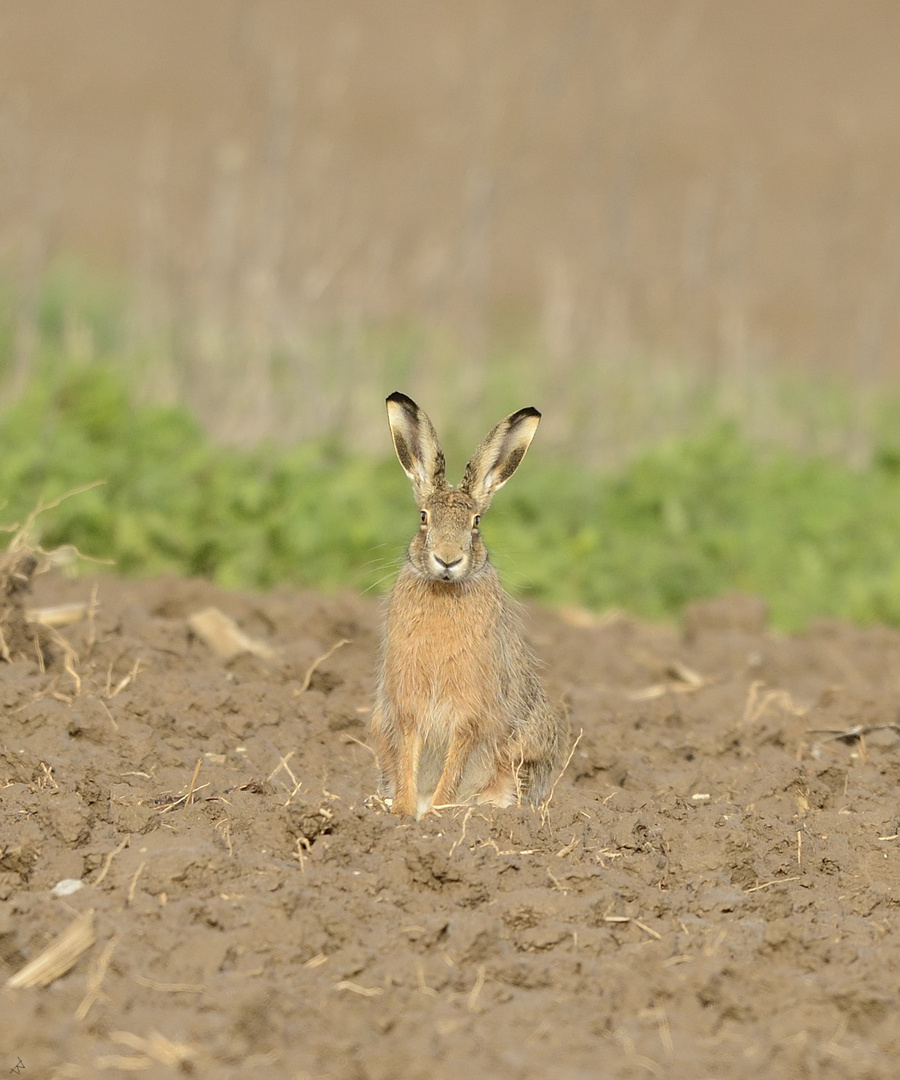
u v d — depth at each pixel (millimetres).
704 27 135750
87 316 63562
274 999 18000
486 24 76000
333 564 43031
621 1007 18844
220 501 43562
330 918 20062
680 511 49500
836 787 28484
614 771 28938
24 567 31625
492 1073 16750
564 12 123750
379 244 66062
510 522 48281
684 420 62375
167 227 73500
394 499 48125
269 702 30234
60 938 18859
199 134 108062
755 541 49062
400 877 22078
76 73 117062
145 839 22562
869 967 19953
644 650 39000
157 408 46781
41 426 44625
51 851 22234
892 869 23953
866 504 53750
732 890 22422
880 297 84875
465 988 19125
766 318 89000
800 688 37062
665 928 21266
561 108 103188
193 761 26938
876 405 70625
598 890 22109
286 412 55094
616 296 64750
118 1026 17359
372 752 29375
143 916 20156
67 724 27156
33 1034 16594
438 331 62656
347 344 57750
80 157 101875
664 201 101938
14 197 75375
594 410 60188
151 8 132625
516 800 27125
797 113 122062
